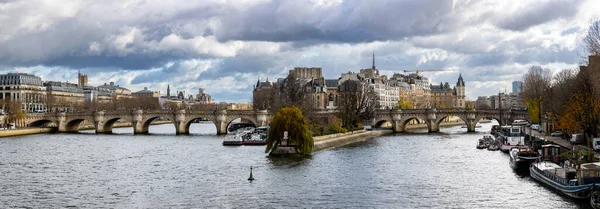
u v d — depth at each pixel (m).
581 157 124.56
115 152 184.25
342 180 122.56
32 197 107.62
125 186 117.94
